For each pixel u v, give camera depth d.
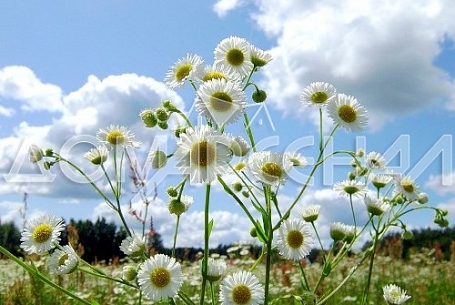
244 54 0.21
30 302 0.35
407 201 0.25
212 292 0.19
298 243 0.20
